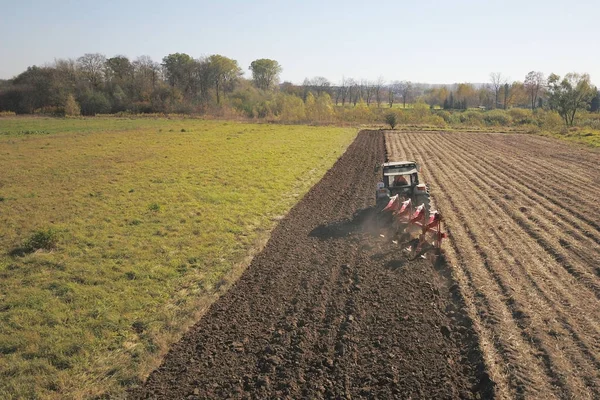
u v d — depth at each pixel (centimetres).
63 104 7844
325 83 13238
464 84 13200
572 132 4691
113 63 9688
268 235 1384
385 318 842
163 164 2628
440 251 1170
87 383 689
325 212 1642
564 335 761
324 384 656
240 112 8281
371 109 7938
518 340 755
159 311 909
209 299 955
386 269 1078
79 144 3600
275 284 1017
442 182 2133
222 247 1270
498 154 3184
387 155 3181
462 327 801
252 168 2495
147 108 8350
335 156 3102
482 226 1395
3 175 2325
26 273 1102
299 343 760
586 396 611
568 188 1938
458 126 6169
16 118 6894
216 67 9994
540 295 915
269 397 632
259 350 754
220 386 663
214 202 1758
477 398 623
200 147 3391
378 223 1455
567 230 1318
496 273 1021
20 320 868
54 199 1830
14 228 1456
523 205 1645
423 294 939
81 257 1194
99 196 1867
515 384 640
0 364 730
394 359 712
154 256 1198
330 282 1012
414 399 620
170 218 1537
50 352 761
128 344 796
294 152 3167
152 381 688
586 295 908
